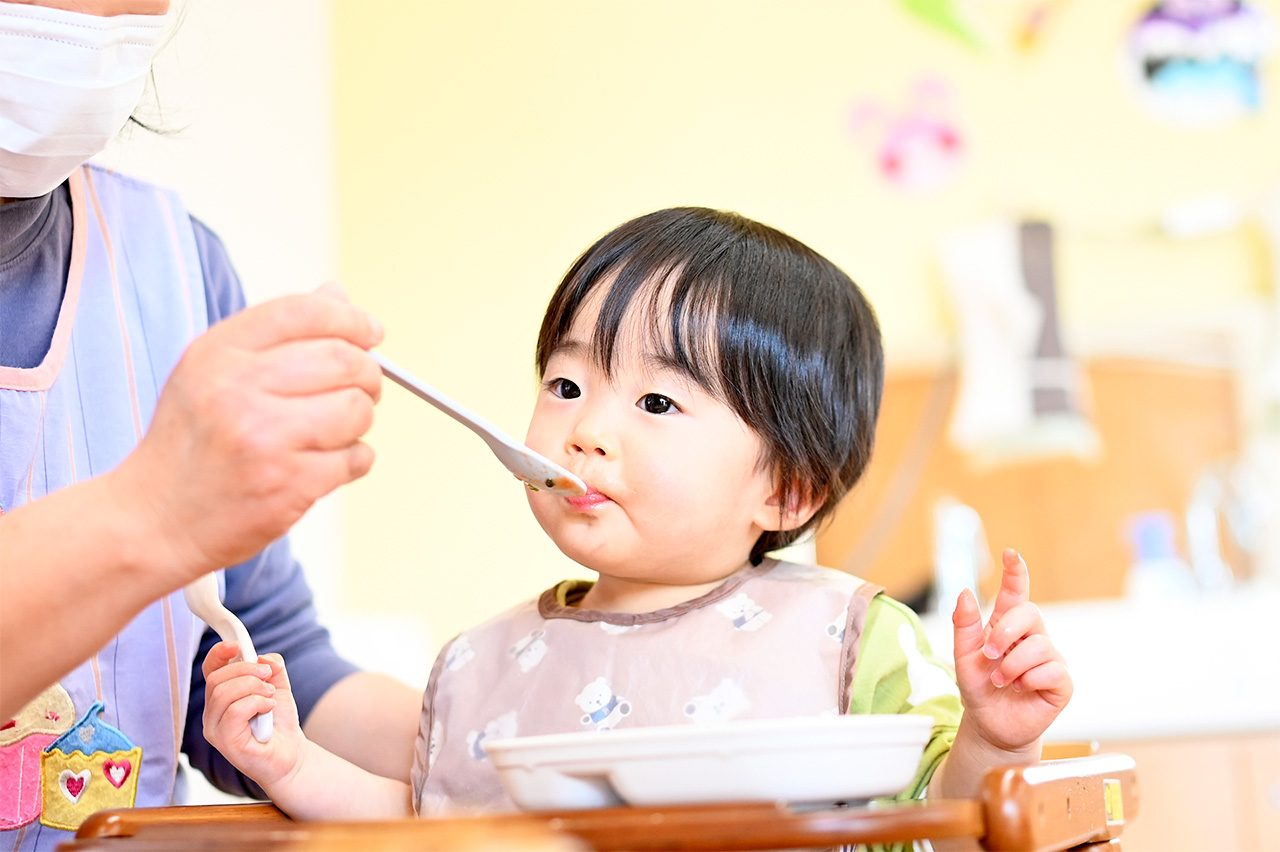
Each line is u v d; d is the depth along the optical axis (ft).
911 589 8.21
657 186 9.04
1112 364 8.34
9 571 1.60
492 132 9.27
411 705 3.02
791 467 2.81
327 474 1.66
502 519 8.70
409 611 8.64
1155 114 8.50
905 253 8.64
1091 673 7.83
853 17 8.91
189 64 5.33
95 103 2.31
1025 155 8.61
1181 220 8.29
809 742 1.60
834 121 8.85
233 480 1.60
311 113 7.37
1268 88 8.45
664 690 2.52
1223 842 7.02
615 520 2.64
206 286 3.21
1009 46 8.70
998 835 1.52
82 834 1.82
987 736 2.08
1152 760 7.16
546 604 2.89
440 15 9.42
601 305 2.77
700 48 9.11
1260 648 7.75
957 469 8.34
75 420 2.69
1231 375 8.21
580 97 9.22
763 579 2.74
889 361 8.50
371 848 1.31
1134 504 8.20
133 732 2.65
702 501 2.65
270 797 2.52
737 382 2.72
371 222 9.25
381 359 2.04
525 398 8.95
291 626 3.20
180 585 1.69
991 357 8.29
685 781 1.62
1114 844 2.08
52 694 2.50
